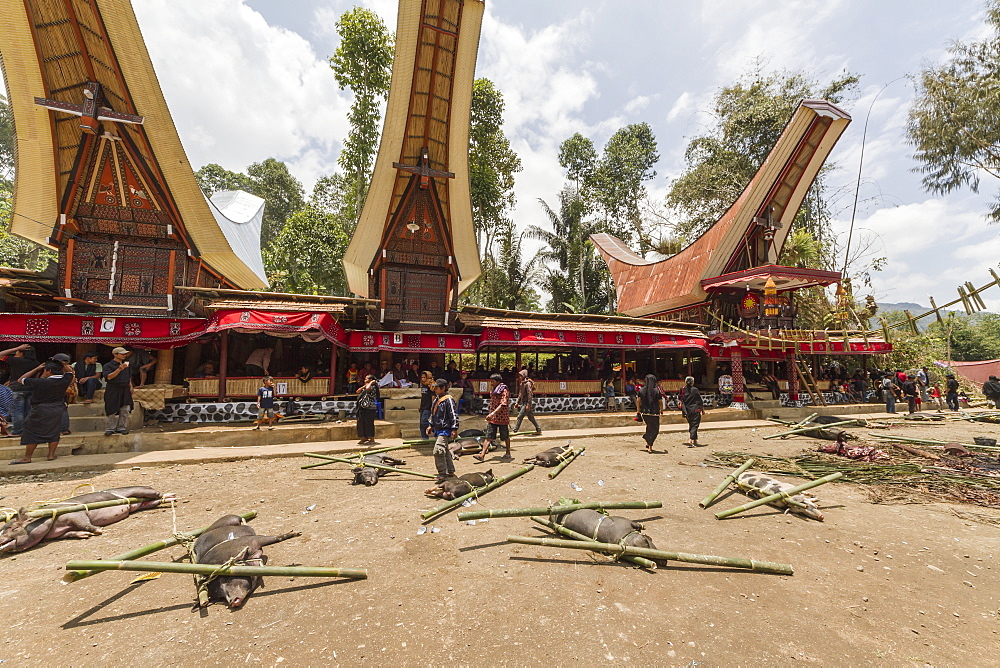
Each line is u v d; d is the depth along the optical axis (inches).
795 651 107.1
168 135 467.5
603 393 627.8
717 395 713.0
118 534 181.6
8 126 1213.1
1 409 333.4
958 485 270.4
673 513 217.5
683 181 1182.3
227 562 134.0
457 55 529.0
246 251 748.0
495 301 1139.9
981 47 881.5
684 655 105.0
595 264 1226.6
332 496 238.5
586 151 1443.2
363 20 864.9
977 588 144.6
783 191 767.7
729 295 780.0
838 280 695.1
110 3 406.0
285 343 607.8
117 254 483.2
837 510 227.3
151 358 438.9
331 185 1379.2
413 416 467.8
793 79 1075.9
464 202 621.0
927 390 807.1
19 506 213.8
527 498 236.7
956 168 922.1
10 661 100.7
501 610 125.0
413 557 161.8
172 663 101.0
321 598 131.2
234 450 350.9
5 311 451.5
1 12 394.6
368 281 619.8
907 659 105.0
